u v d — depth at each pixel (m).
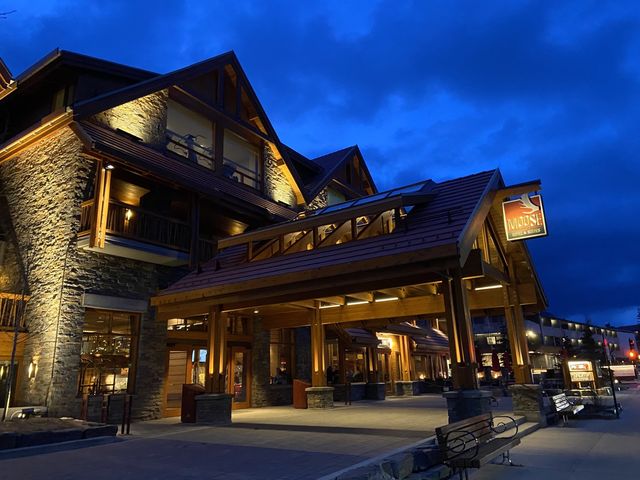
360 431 9.02
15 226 13.05
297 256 10.59
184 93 15.14
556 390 15.10
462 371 8.02
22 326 11.37
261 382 15.41
